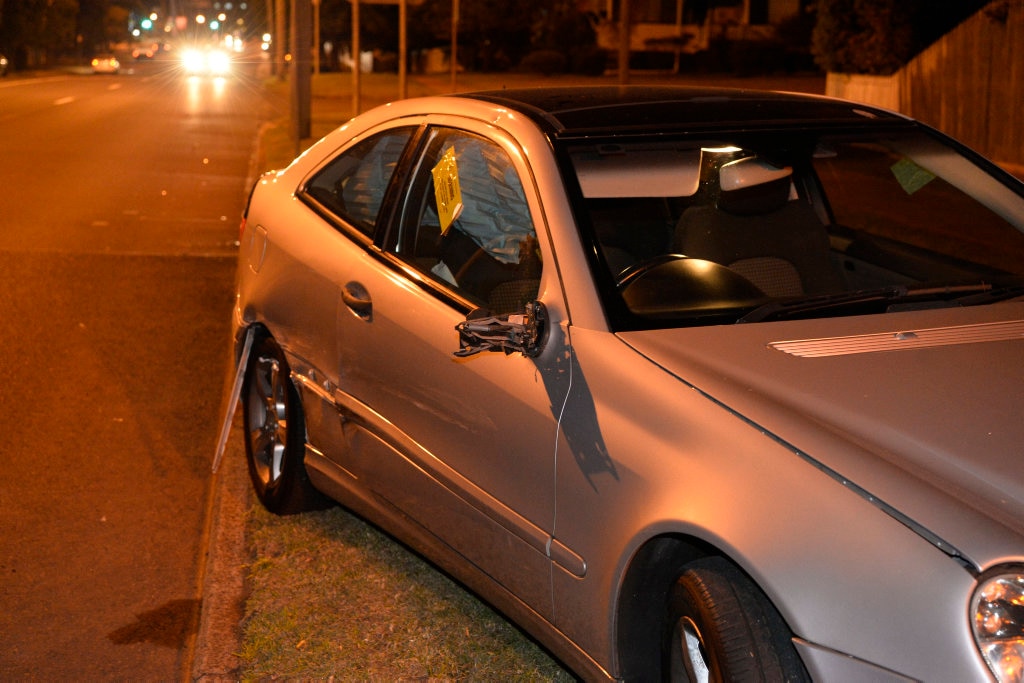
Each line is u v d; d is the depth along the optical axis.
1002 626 2.22
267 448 4.90
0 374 6.80
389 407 3.82
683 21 57.81
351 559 4.46
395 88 45.59
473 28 58.78
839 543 2.42
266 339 4.74
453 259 3.68
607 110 3.77
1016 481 2.50
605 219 3.46
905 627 2.30
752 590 2.63
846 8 22.36
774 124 3.84
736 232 3.76
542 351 3.17
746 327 3.15
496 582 3.44
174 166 18.14
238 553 4.50
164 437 5.81
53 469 5.36
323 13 61.09
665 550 2.87
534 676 3.67
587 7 58.91
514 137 3.59
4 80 51.62
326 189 4.50
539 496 3.14
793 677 2.54
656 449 2.79
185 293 9.05
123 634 3.97
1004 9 17.67
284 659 3.77
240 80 55.84
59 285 9.20
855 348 3.04
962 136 19.02
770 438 2.62
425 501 3.70
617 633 2.92
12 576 4.34
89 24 83.38
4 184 15.35
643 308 3.20
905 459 2.56
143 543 4.64
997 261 3.94
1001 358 3.00
